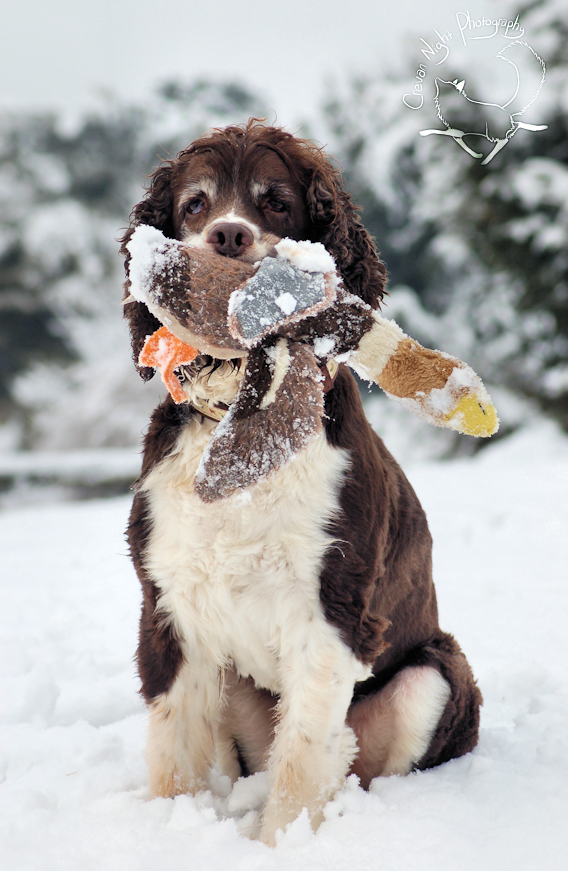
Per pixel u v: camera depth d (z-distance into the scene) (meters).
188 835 2.22
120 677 3.99
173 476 2.61
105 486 19.52
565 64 14.23
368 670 2.56
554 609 4.45
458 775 2.69
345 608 2.51
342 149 25.86
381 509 2.69
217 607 2.60
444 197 15.70
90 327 35.47
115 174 37.66
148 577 2.66
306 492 2.49
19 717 3.53
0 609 5.25
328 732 2.47
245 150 2.84
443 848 2.07
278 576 2.52
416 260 24.67
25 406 34.38
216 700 2.76
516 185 14.48
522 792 2.41
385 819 2.25
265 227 2.81
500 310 19.52
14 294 34.62
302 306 2.09
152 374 2.90
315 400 2.13
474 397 2.09
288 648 2.55
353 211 2.95
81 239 35.22
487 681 3.59
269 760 2.60
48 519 10.41
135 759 2.97
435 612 3.17
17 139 36.44
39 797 2.60
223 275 2.15
